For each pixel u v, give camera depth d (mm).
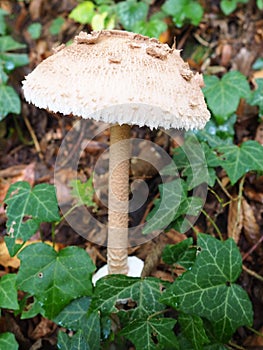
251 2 407
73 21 422
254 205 315
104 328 253
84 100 189
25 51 420
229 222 313
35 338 286
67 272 253
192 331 240
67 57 208
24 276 252
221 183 314
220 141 319
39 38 423
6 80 365
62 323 253
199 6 383
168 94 195
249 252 302
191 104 202
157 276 294
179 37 398
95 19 375
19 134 385
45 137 381
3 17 422
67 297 252
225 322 242
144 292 249
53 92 196
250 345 283
